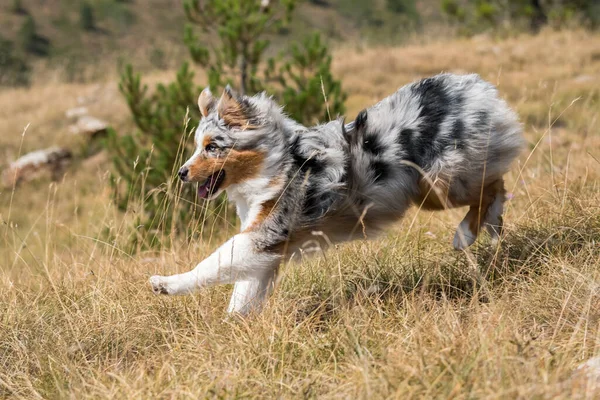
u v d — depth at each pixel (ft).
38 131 110.22
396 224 31.53
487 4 142.92
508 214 39.32
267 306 29.53
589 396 19.31
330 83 63.16
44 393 25.72
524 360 21.47
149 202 55.01
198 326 29.37
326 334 26.86
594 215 34.04
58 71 170.40
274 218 29.30
